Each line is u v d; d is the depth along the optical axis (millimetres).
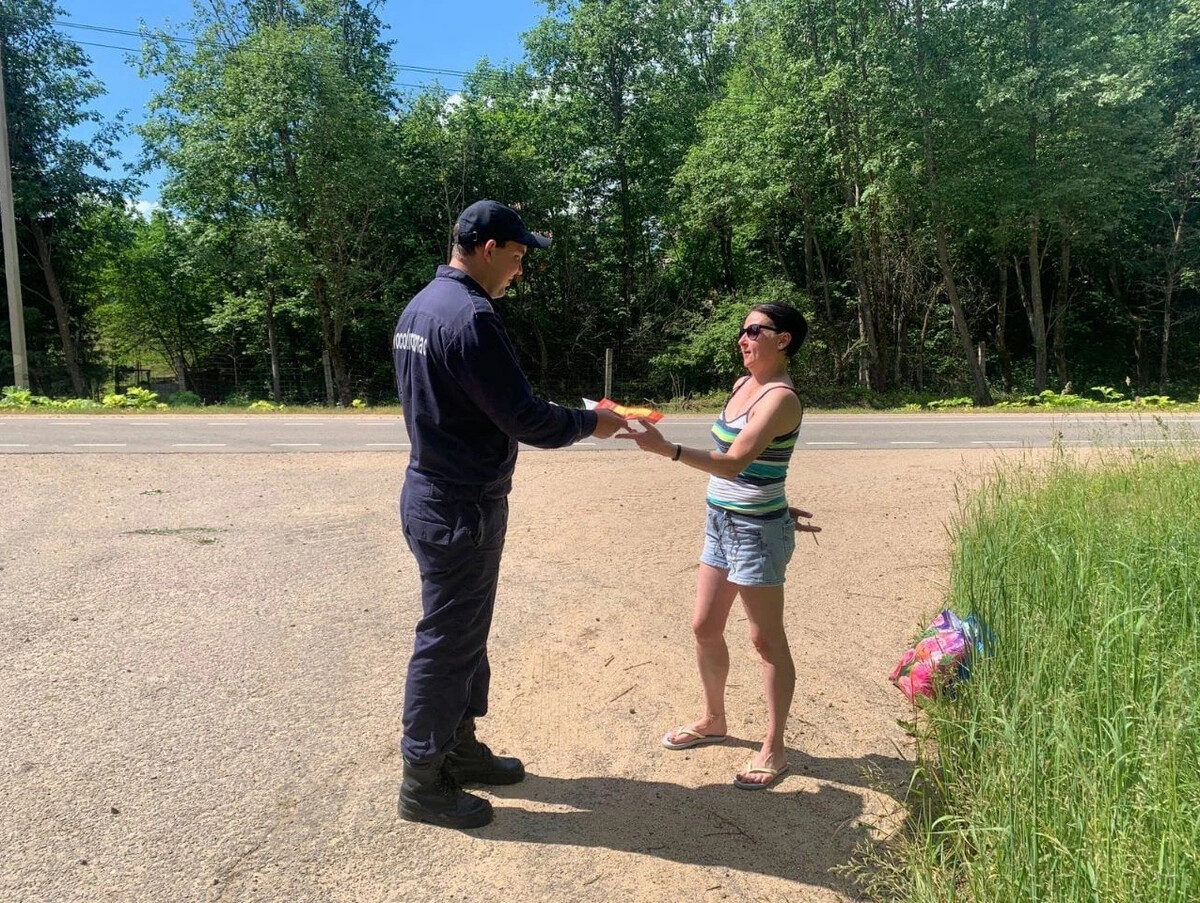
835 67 23172
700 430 14219
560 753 3234
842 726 3479
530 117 30453
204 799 2805
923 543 6465
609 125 30453
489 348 2434
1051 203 23734
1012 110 22172
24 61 25656
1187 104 27812
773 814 2844
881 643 4391
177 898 2326
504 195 28969
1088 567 3709
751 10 25812
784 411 2846
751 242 31562
